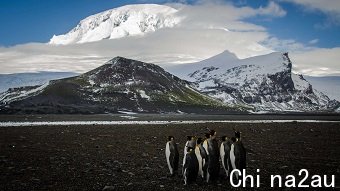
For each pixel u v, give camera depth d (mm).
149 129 59906
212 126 69438
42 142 39125
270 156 29172
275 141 41844
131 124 74938
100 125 70375
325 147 35969
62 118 110812
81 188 17641
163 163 25422
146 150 32875
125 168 23219
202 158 19516
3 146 34969
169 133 52625
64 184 18406
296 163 25719
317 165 24953
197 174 18922
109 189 17312
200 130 59031
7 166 23422
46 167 23234
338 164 25469
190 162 18734
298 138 45812
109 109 193375
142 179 19891
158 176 20828
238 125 73312
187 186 18359
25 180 19219
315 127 67562
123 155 29344
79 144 37375
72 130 56531
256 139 44344
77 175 20719
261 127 67438
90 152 31078
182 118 120875
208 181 19438
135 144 37844
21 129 57906
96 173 21375
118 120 98875
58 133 50875
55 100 194500
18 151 31250
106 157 28062
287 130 59875
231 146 19828
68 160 26312
